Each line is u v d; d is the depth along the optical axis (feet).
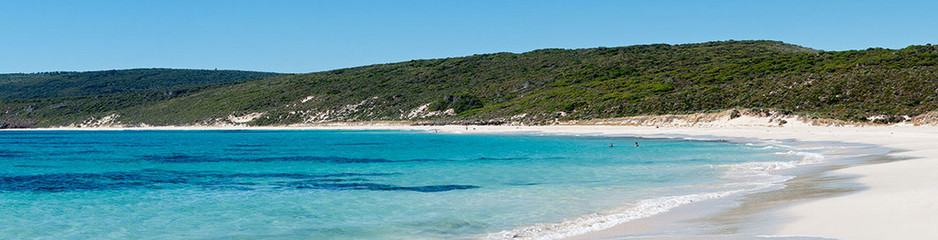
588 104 384.27
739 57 515.50
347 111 523.70
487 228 56.08
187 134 404.77
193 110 614.75
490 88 513.04
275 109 563.89
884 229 42.55
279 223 60.90
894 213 48.08
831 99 302.04
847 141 174.09
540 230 53.52
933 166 85.76
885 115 261.24
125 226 60.80
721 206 60.59
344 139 281.74
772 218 51.06
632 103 364.99
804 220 48.67
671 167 110.52
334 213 66.08
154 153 189.67
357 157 157.79
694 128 283.38
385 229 56.85
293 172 116.88
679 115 318.24
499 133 318.04
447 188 86.58
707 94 352.08
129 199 80.28
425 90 548.72
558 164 124.57
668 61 522.47
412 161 141.59
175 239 54.85
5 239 55.67
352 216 64.08
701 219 53.47
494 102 472.03
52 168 134.41
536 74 542.57
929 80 293.02
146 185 97.55
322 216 64.39
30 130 574.56
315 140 276.62
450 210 66.39
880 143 158.20
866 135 196.95
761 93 332.80
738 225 49.06
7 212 70.13
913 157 108.99
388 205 71.00
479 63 633.20
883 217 46.80
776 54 517.96
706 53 556.92
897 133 194.39
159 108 647.56
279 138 309.42
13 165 143.84
